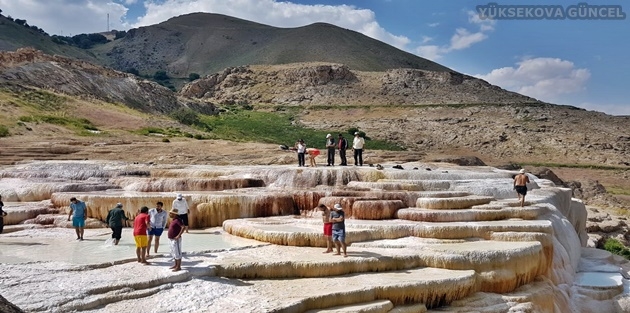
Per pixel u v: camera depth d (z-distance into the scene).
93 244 18.09
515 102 111.19
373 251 16.98
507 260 16.98
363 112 101.31
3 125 43.38
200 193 24.30
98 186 26.56
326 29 190.88
